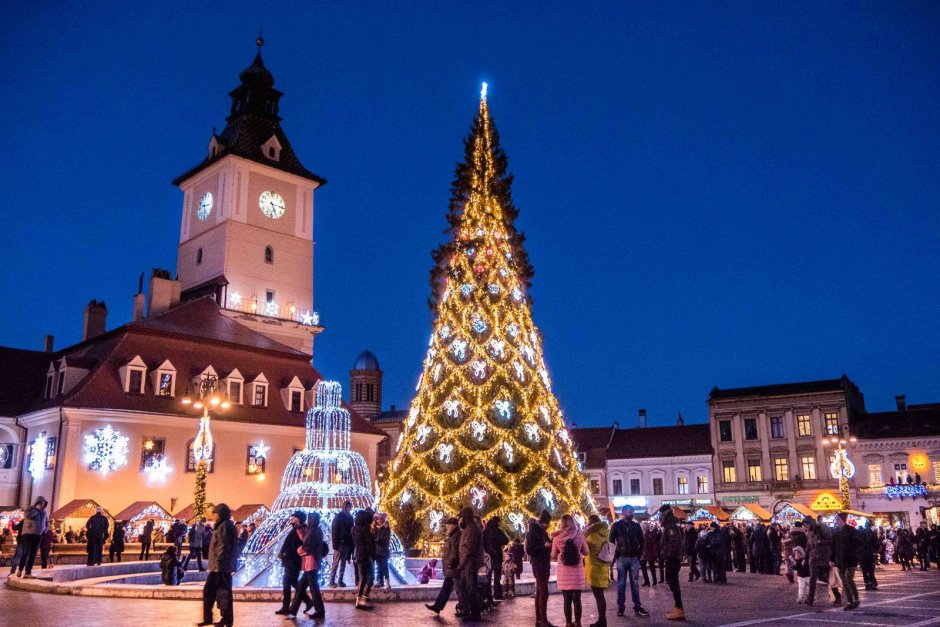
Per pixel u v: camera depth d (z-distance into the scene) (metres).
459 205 35.69
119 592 18.72
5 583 22.08
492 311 31.66
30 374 54.16
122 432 46.38
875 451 70.31
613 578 28.06
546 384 32.28
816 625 14.50
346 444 54.66
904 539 36.50
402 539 29.48
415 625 14.37
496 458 29.39
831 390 73.62
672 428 82.19
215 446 50.12
